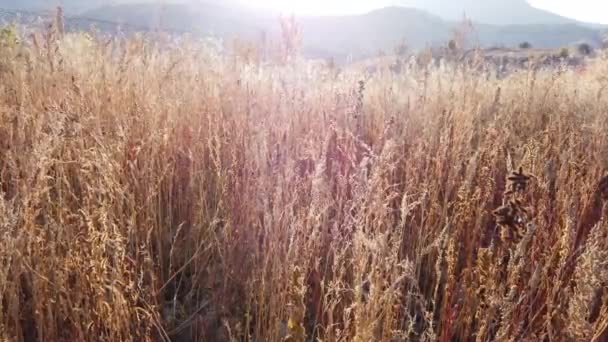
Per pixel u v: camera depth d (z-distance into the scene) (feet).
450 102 13.70
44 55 13.16
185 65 14.26
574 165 8.65
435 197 8.60
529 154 8.35
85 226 6.47
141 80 12.69
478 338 5.54
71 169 8.55
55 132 7.20
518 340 6.10
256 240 7.43
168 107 10.99
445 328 6.24
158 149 9.55
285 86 12.54
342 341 5.68
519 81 17.70
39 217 7.63
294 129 10.71
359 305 5.21
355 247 5.83
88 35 15.28
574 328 5.25
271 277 6.84
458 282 7.02
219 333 6.94
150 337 6.28
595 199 8.37
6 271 5.52
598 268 5.15
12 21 14.94
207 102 11.89
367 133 12.14
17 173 7.22
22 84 11.00
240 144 9.92
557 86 16.58
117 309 5.60
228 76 13.76
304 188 8.05
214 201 8.90
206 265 8.27
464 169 9.86
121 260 5.87
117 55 14.14
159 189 8.44
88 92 11.44
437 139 11.59
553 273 6.88
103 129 10.00
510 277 5.96
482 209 7.79
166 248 8.51
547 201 7.86
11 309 5.88
